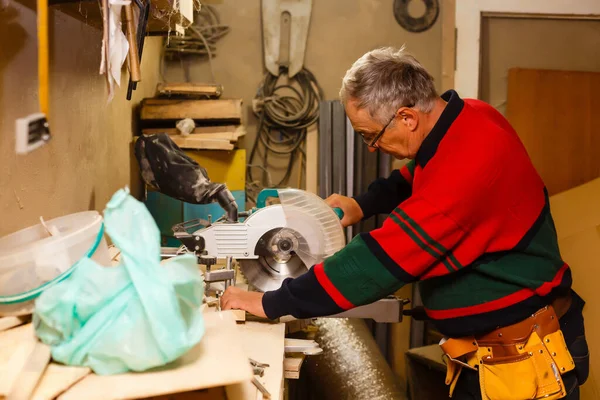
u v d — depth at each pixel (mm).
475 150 1474
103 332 980
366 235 1512
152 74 3102
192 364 1018
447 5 3439
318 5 3393
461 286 1607
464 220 1465
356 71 1570
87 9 1674
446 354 1706
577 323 1774
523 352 1604
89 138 1940
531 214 1572
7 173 1315
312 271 1555
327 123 3354
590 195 3062
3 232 1303
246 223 1769
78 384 950
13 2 1296
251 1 3354
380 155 3371
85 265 1047
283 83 3404
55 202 1634
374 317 1766
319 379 2588
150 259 1015
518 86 3531
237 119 2826
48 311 990
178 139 2719
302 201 1771
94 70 1988
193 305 1047
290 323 1894
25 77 1382
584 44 3551
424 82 1552
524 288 1590
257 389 1219
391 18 3424
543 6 3463
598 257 2840
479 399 1701
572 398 1745
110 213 1034
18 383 896
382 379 2600
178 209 2666
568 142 3543
